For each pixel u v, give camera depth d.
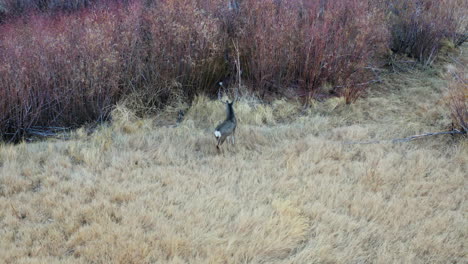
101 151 6.05
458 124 6.48
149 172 5.52
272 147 6.28
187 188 5.21
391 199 5.05
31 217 4.59
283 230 4.44
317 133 6.83
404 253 4.21
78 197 4.93
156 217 4.58
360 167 5.72
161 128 6.92
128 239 4.23
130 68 7.52
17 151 6.01
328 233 4.49
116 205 4.77
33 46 7.32
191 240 4.26
